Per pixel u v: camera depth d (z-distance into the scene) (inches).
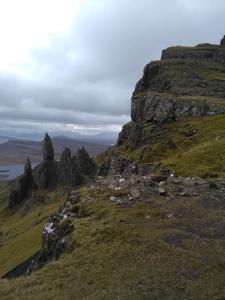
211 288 992.9
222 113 4739.2
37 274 1169.4
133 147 5487.2
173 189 1715.1
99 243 1253.1
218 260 1126.4
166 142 4598.9
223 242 1240.8
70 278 1091.3
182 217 1428.4
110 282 1039.6
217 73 7042.3
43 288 1064.2
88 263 1152.8
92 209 1526.8
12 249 5083.7
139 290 992.2
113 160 5447.8
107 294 984.9
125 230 1307.8
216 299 948.6
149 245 1207.6
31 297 1021.2
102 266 1121.4
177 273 1061.1
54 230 1551.4
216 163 2807.6
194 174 2564.0
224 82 6314.0
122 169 4832.7
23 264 3499.0
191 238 1256.8
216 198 1633.9
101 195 1665.8
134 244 1219.2
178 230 1311.5
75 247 1279.5
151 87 7081.7
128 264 1117.1
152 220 1393.9
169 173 2748.5
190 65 7258.9
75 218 1515.7
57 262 1211.2
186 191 1699.1
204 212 1473.9
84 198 1667.1
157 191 1691.7
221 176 2384.4
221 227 1350.9
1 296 1059.3
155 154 4399.6
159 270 1075.9
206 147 3225.9
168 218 1411.2
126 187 1739.7
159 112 5275.6
